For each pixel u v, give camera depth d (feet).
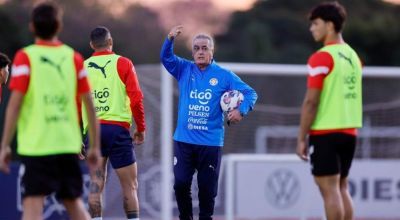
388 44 398.83
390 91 217.56
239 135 214.69
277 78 223.10
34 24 80.84
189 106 108.17
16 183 152.76
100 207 107.96
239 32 421.18
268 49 392.88
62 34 377.50
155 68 180.86
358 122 93.61
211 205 109.19
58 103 80.84
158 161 175.42
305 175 174.19
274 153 216.33
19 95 79.36
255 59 390.42
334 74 91.25
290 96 224.33
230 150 213.46
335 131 91.35
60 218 152.46
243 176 172.04
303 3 422.00
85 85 82.84
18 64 79.77
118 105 106.52
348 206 94.68
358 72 93.86
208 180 108.17
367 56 396.37
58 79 80.79
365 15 411.95
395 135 214.28
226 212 170.81
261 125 217.77
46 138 80.23
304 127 90.84
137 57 392.88
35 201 81.25
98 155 83.10
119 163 107.04
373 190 188.03
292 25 410.31
